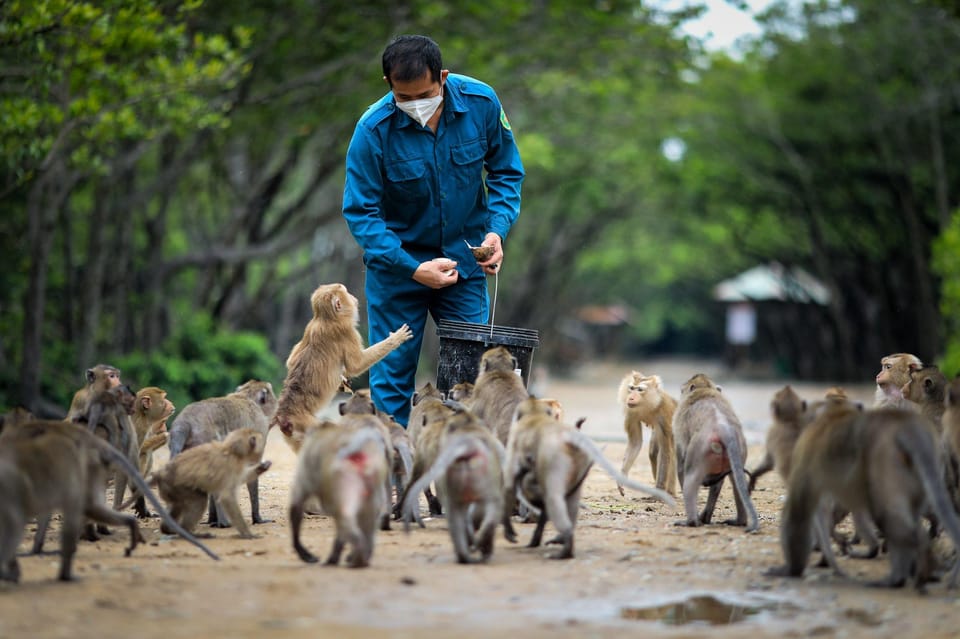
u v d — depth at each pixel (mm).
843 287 58156
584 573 8055
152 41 18891
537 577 7902
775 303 70812
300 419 11047
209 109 22250
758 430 24375
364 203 11273
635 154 45781
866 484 7660
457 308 11742
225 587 7465
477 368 11195
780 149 45906
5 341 25938
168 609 6898
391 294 11641
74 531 7695
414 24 26469
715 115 44500
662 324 122875
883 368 11609
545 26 28844
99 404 9625
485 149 11547
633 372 12422
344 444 8047
